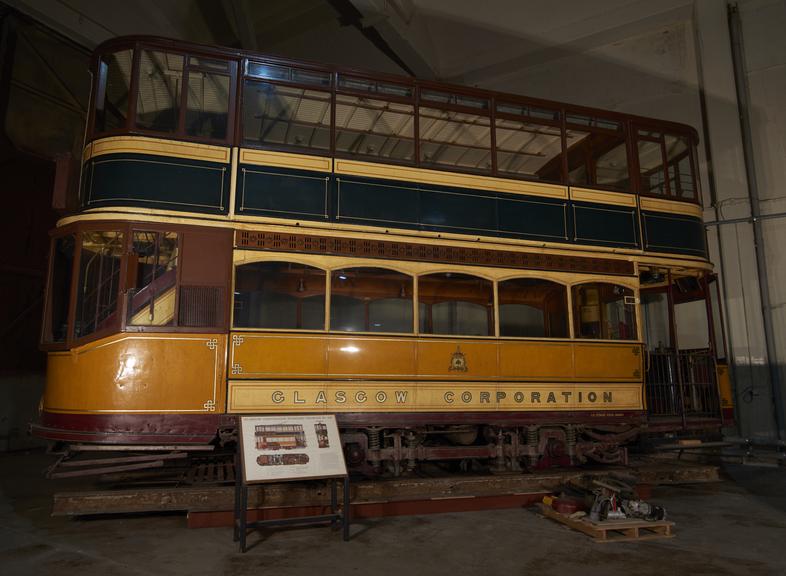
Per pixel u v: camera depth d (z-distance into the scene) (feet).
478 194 24.86
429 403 22.67
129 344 19.60
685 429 26.68
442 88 25.03
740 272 36.70
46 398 20.31
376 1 41.83
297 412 20.85
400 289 31.01
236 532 17.20
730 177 37.73
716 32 39.32
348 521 17.29
